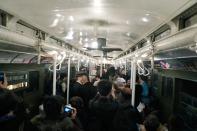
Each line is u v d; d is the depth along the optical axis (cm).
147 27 413
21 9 312
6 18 345
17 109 244
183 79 410
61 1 276
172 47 311
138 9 300
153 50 412
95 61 1978
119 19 376
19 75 487
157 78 611
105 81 327
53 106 221
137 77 590
